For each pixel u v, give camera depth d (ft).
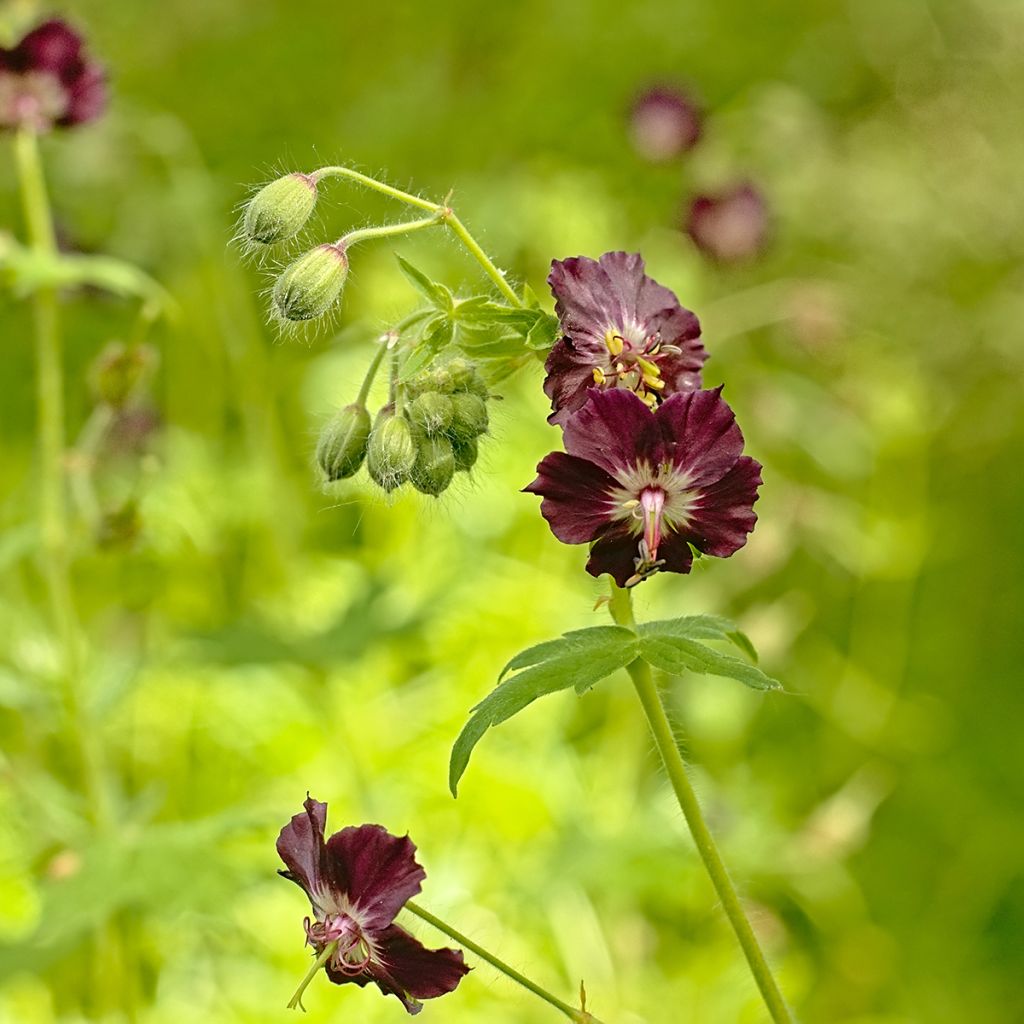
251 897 2.12
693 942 2.23
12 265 2.01
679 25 4.04
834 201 3.66
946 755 2.78
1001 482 3.41
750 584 2.78
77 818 2.04
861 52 4.24
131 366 2.03
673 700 2.48
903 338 3.59
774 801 2.57
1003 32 4.16
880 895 2.54
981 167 3.93
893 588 3.06
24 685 2.09
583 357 1.58
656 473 1.54
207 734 2.46
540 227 2.78
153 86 3.89
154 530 2.34
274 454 2.74
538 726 2.43
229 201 3.49
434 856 2.18
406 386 1.59
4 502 2.87
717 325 2.88
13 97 2.05
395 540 2.60
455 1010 2.05
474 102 3.73
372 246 3.28
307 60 4.00
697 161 3.01
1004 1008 2.33
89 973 2.12
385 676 2.41
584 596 2.58
